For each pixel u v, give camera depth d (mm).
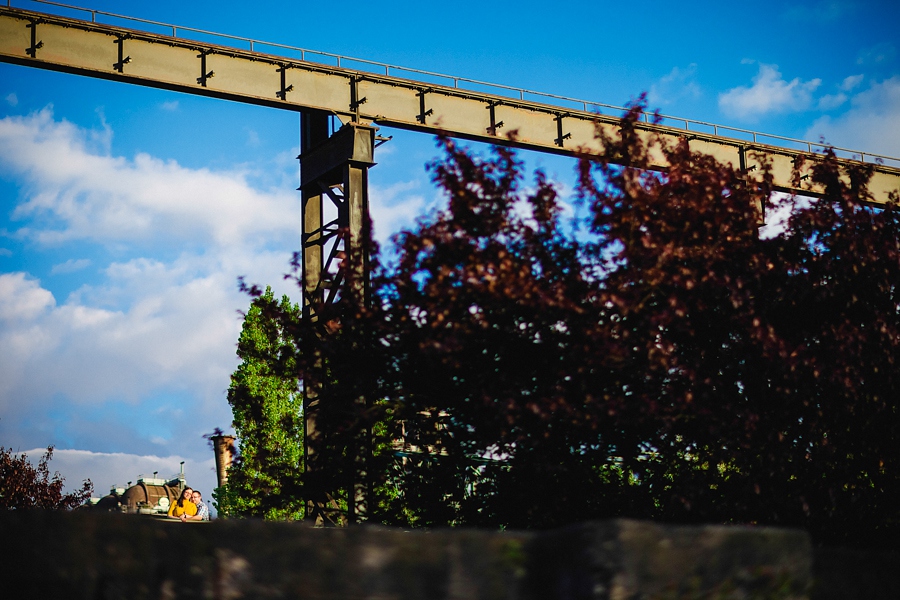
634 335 12883
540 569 4656
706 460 13703
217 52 23109
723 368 13461
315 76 24141
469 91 26125
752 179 15430
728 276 12992
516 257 13391
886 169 32375
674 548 4676
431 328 13414
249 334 34906
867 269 14594
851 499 13789
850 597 5469
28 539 4191
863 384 13836
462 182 13797
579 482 13555
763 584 4941
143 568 4301
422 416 14836
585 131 27938
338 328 15266
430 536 4523
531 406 12320
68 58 21641
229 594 4332
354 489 16359
